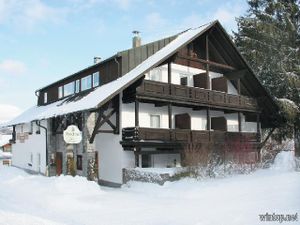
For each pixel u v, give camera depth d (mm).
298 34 34312
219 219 10844
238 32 37188
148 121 24000
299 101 32844
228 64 28250
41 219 10703
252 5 36406
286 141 33781
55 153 27328
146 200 15484
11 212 11711
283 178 18094
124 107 22875
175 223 10695
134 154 22672
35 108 34562
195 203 14070
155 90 22391
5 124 36031
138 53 24703
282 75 32938
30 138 31812
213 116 28266
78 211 13031
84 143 22953
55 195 16047
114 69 24094
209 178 19531
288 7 34812
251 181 17875
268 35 34125
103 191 18281
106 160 23312
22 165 33469
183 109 26281
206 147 22375
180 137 23359
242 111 28562
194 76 26609
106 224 10750
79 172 24516
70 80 29297
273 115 31125
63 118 25875
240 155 23250
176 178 19375
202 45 27438
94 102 20312
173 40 26734
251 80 28750
